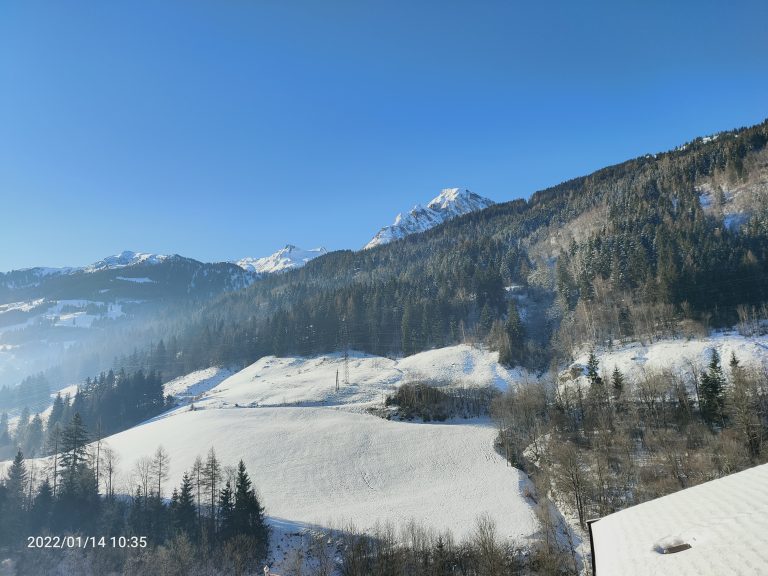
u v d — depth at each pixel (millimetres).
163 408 197625
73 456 98188
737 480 29172
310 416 142875
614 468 88875
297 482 104812
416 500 94688
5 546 78250
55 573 72875
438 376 172625
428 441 123688
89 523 84938
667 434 98500
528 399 128500
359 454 117625
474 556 66625
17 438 180625
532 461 107562
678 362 132250
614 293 182625
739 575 16984
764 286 160125
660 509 28844
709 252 174750
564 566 65375
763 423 91500
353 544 71750
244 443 122688
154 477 105188
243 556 73938
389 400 152000
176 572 69812
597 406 119188
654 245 196875
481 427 132625
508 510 84375
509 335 188000
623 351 149375
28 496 93938
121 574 71562
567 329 182625
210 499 93375
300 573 69938
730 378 113750
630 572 21516
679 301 160625
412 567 66250
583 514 77062
